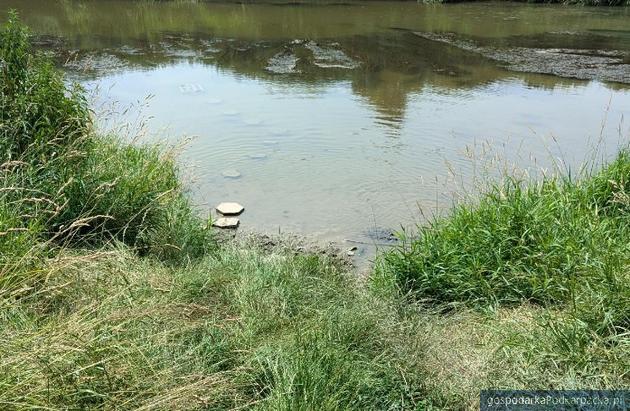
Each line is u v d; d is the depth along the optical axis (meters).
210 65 11.74
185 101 8.93
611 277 3.42
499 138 7.39
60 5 20.70
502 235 4.07
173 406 2.43
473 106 8.89
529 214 4.14
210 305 3.54
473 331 3.40
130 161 5.00
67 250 3.75
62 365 2.38
